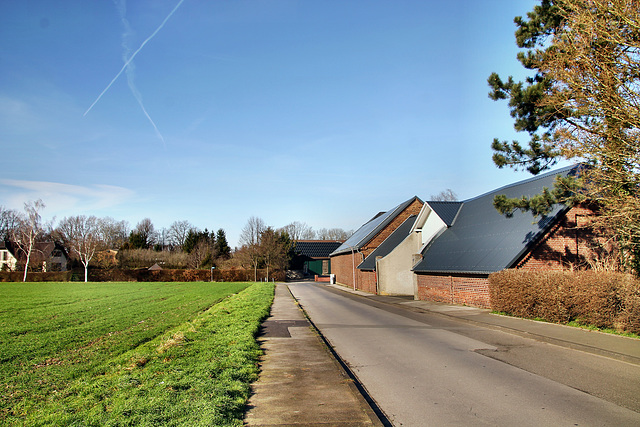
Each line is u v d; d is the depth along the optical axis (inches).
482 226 818.2
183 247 3567.9
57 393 252.7
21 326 562.6
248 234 2965.1
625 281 410.3
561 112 459.2
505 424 204.5
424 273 903.1
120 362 334.6
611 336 403.2
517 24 511.8
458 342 428.8
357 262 1521.9
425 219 1115.9
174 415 192.7
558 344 397.1
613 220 435.8
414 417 217.0
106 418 192.9
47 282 2054.6
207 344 378.0
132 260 2950.3
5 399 244.7
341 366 319.0
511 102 493.4
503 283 585.3
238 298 976.3
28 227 2491.4
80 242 2544.3
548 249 634.8
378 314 709.3
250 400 234.2
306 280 2628.0
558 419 209.8
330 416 207.6
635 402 234.1
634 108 364.8
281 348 391.9
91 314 707.4
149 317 658.8
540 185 744.3
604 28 372.2
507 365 326.3
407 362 344.8
